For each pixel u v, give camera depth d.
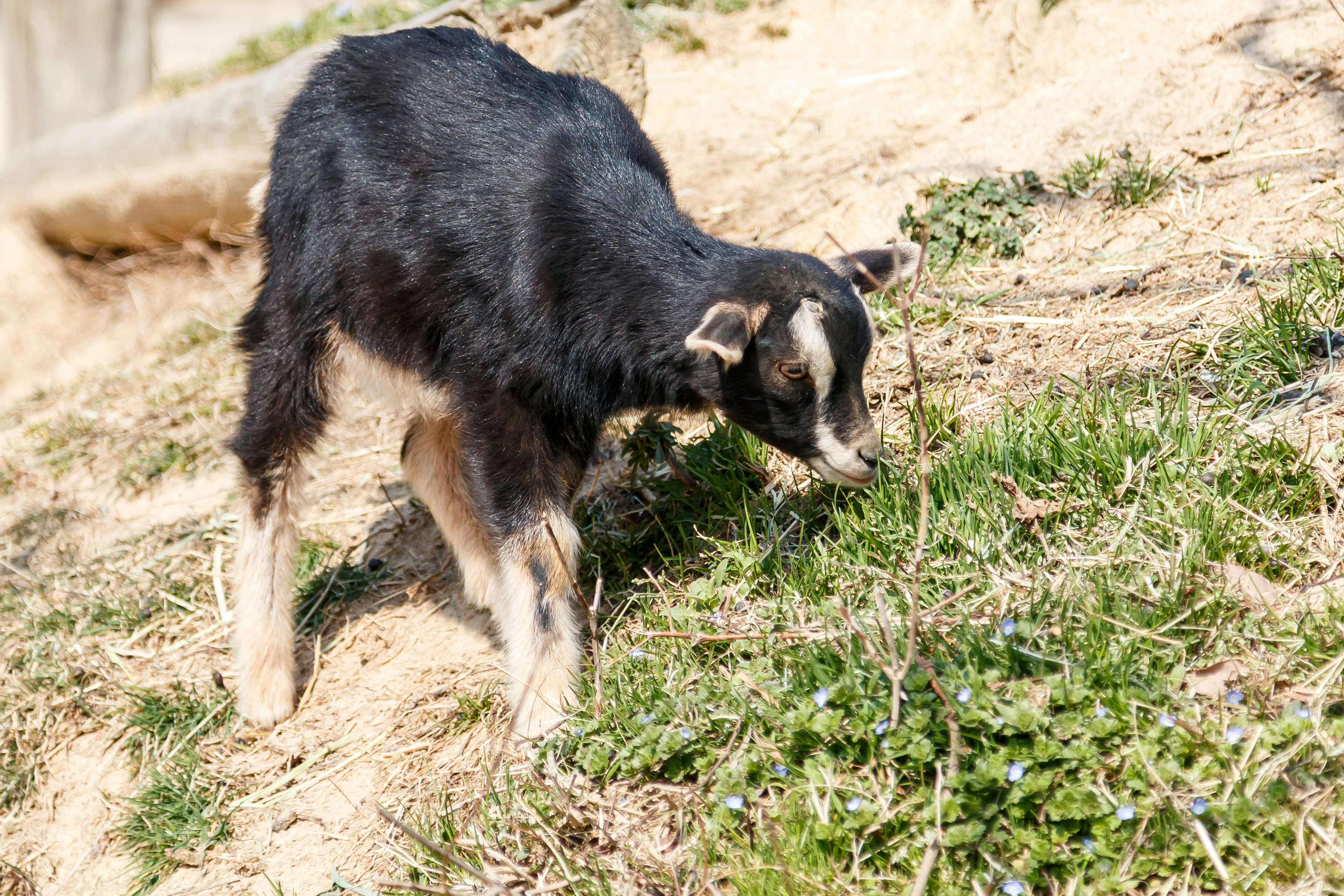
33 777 3.84
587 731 2.94
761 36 6.30
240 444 3.69
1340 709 2.42
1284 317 3.46
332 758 3.48
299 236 3.53
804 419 3.02
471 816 2.90
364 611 4.05
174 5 16.58
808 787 2.54
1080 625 2.71
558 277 3.17
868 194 4.84
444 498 3.75
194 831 3.37
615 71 5.29
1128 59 4.93
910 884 2.36
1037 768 2.40
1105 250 4.27
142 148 6.53
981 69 5.49
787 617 3.05
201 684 3.92
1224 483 3.01
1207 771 2.35
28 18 9.66
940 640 2.72
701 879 2.49
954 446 3.38
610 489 4.02
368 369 3.54
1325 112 4.37
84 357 6.68
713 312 2.82
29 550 4.82
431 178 3.30
